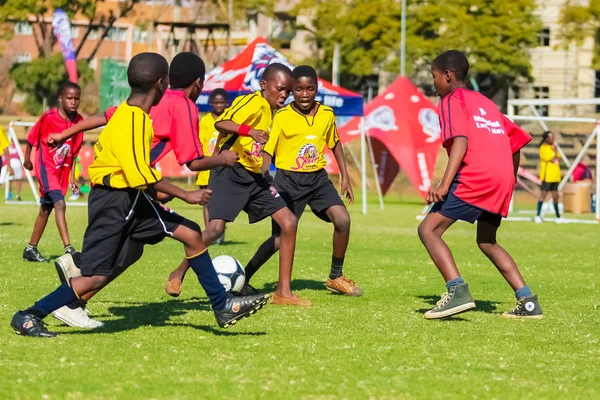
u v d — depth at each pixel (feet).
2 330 34.37
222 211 43.16
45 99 252.42
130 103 31.94
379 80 251.60
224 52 253.65
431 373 28.66
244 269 46.01
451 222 39.68
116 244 32.30
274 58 115.34
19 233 82.84
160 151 35.73
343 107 122.52
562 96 252.62
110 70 192.24
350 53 233.55
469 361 30.66
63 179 60.03
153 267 57.67
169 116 35.42
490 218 40.63
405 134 148.66
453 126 38.47
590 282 55.52
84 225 94.63
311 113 46.47
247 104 42.63
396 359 30.66
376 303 44.50
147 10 267.39
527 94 245.86
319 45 245.45
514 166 41.47
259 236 85.30
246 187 43.39
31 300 42.47
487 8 226.38
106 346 31.71
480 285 52.90
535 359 31.37
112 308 40.83
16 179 145.28
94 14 255.09
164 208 32.94
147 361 29.37
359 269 59.52
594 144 190.60
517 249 78.84
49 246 71.00
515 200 173.37
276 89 43.62
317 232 92.02
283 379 27.25
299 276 55.31
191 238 32.68
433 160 148.46
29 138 59.11
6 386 25.80
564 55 254.06
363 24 233.14
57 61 249.14
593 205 161.38
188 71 36.96
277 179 46.73
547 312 42.93
